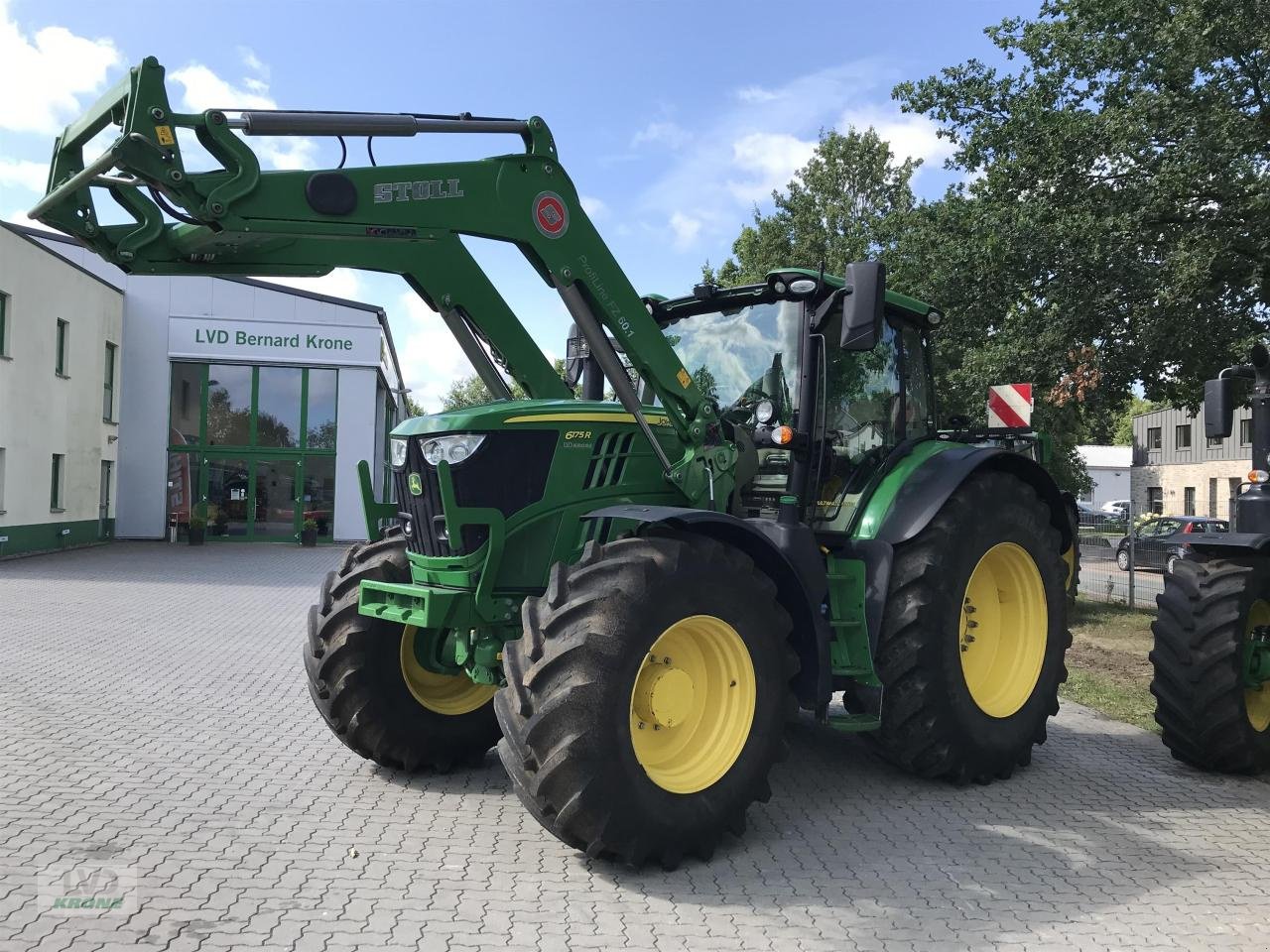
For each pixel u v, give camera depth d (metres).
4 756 5.40
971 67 12.50
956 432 6.89
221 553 22.08
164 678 7.70
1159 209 10.88
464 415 4.45
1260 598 5.57
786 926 3.44
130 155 3.52
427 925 3.37
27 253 19.73
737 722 4.17
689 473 4.79
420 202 4.19
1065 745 6.18
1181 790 5.20
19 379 19.58
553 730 3.68
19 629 10.16
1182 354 11.37
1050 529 5.75
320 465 26.42
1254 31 10.43
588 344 4.71
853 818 4.66
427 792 4.93
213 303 25.66
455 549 4.32
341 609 5.02
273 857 3.99
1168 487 42.41
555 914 3.49
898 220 13.30
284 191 3.90
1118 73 11.70
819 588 4.68
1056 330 11.31
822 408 5.25
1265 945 3.37
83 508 23.03
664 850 3.86
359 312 26.28
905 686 4.98
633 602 3.80
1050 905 3.67
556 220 4.54
